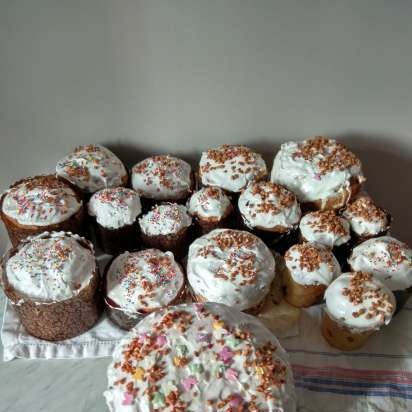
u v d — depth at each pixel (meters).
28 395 0.94
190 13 1.07
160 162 1.23
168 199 1.21
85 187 1.18
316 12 1.10
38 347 1.00
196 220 1.15
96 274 0.98
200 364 0.77
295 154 1.23
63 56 1.11
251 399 0.74
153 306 0.96
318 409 0.92
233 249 1.02
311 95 1.25
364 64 1.20
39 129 1.24
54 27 1.06
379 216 1.14
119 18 1.06
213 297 0.96
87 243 1.03
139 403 0.73
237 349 0.79
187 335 0.81
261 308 1.06
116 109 1.23
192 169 1.32
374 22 1.12
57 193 1.09
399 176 1.46
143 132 1.29
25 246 1.00
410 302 1.14
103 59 1.13
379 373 0.99
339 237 1.10
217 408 0.73
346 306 0.94
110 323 1.04
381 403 0.93
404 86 1.25
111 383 0.77
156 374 0.76
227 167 1.21
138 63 1.14
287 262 1.04
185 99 1.23
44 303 0.91
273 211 1.11
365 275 0.98
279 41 1.14
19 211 1.05
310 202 1.19
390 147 1.38
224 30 1.11
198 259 1.01
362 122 1.32
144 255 1.05
